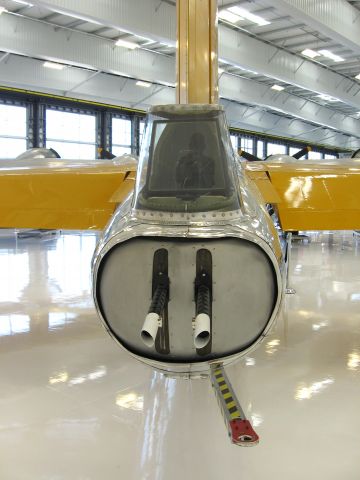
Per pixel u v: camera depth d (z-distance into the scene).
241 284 2.65
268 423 3.62
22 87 17.75
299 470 3.01
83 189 4.69
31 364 4.84
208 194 2.86
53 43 14.07
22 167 5.17
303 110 22.81
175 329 2.66
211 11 4.26
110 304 2.72
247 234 2.61
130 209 2.89
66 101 19.91
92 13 10.62
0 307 7.04
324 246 15.30
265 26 14.31
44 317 6.54
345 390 4.21
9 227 4.58
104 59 15.35
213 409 3.84
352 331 5.91
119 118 22.05
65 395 4.12
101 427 3.56
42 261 11.36
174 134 3.04
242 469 3.03
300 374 4.57
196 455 3.18
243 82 19.70
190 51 4.29
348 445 3.31
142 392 4.17
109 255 2.70
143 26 11.53
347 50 16.33
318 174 4.84
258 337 2.72
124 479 2.93
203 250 2.62
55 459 3.15
